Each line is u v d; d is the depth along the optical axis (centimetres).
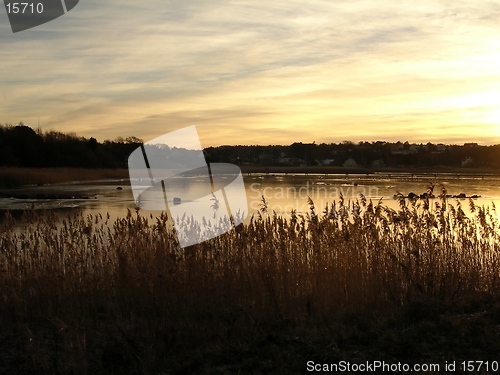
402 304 978
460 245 1159
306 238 1111
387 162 11856
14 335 919
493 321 792
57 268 1088
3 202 3731
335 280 1014
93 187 5441
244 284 1002
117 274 1074
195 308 962
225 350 764
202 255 1034
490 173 10844
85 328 908
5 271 1038
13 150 7238
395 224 1145
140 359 786
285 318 905
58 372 777
